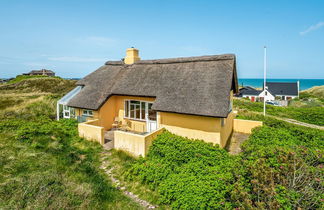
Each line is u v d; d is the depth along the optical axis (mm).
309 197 4820
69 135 12109
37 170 7152
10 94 35969
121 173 7871
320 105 37812
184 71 12766
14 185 5879
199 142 9859
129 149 9773
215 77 11133
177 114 11102
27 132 10984
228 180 6117
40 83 51812
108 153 9992
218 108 9453
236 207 5203
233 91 15164
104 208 5613
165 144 9609
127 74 15102
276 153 7203
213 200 5383
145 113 13531
